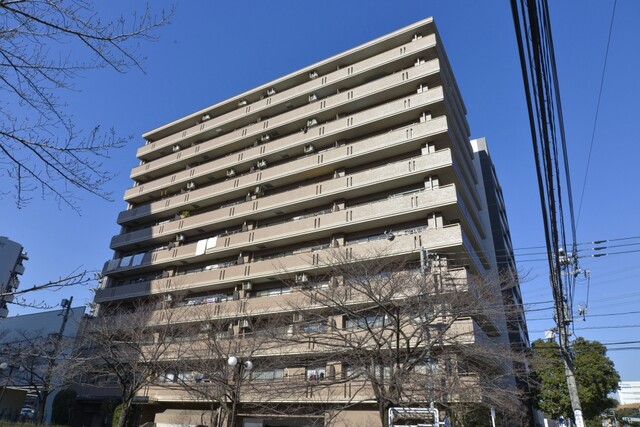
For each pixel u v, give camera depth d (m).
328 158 24.97
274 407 18.14
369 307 13.85
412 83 24.38
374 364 12.50
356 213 22.25
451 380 12.73
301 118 28.11
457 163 23.33
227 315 21.91
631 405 72.81
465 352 14.12
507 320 18.00
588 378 24.98
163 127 37.56
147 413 23.78
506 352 15.39
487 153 33.22
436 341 12.73
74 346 23.66
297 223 24.16
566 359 16.47
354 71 27.38
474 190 27.33
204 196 30.09
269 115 31.44
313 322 15.41
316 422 16.89
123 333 20.77
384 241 20.47
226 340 19.16
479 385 13.30
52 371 22.23
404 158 23.30
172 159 34.34
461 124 27.80
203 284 25.86
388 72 26.75
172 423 22.19
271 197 26.33
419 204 20.62
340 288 15.56
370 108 26.39
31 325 31.73
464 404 14.58
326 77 28.64
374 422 17.03
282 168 26.86
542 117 5.07
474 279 16.11
